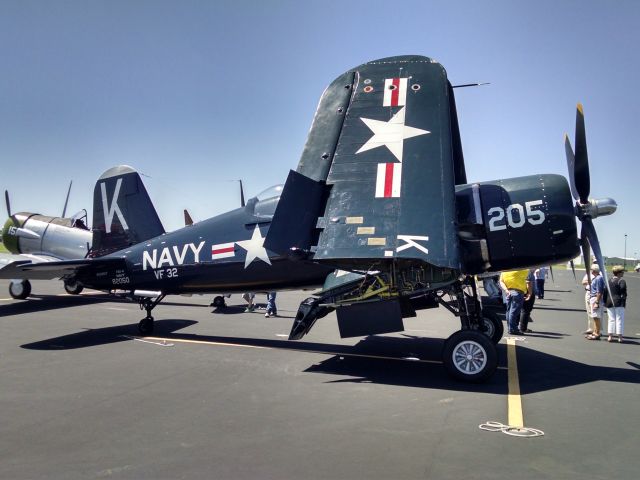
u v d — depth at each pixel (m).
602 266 6.59
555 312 15.21
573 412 4.66
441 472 3.28
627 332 10.98
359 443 3.80
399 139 6.32
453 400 5.02
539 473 3.29
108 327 9.74
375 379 5.87
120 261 9.00
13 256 13.74
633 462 3.49
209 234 8.45
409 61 6.97
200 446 3.71
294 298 18.69
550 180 6.64
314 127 6.98
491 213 6.59
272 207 8.05
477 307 7.05
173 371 6.16
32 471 3.25
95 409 4.59
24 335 8.70
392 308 6.29
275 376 5.97
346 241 5.82
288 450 3.65
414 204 5.84
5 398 4.92
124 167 10.61
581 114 6.46
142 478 3.16
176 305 14.17
